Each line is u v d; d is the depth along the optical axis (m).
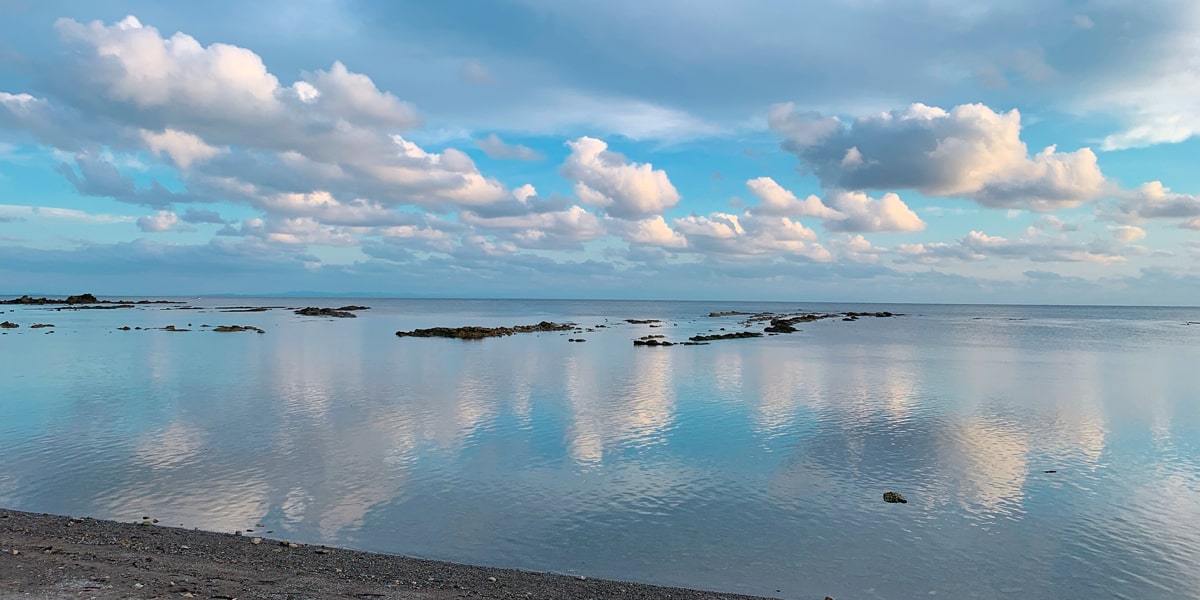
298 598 11.14
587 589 12.80
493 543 15.45
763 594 13.13
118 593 10.74
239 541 14.74
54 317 112.12
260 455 22.41
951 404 33.06
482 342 72.56
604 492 19.06
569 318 144.12
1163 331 104.75
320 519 16.75
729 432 26.50
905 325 119.12
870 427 27.53
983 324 127.81
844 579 13.81
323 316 134.25
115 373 42.78
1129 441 25.33
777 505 18.08
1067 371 47.56
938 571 14.19
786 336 85.00
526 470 21.06
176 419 28.09
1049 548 15.38
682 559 14.69
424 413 29.84
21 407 30.69
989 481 20.23
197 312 141.12
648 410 31.08
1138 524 16.84
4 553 12.72
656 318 146.62
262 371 44.59
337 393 35.41
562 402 33.16
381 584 12.34
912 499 18.59
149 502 17.78
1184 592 13.34
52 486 18.98
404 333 81.00
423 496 18.56
